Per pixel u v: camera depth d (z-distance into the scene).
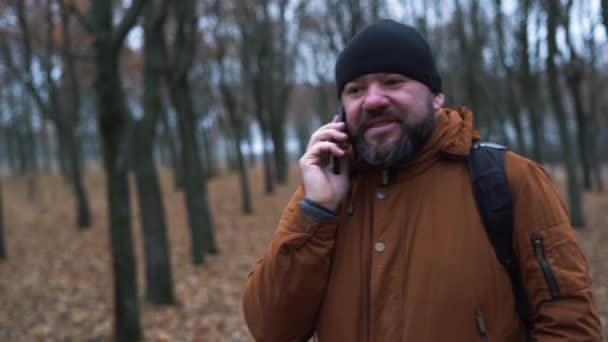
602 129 32.75
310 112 35.66
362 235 1.46
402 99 1.39
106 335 5.50
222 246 11.23
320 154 1.49
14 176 29.08
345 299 1.41
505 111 15.62
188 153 9.95
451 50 15.71
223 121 25.38
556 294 1.24
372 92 1.41
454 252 1.30
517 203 1.31
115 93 4.78
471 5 12.88
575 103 14.37
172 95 9.95
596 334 1.22
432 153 1.41
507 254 1.31
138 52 16.17
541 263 1.27
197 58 15.80
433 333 1.27
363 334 1.39
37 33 13.62
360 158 1.49
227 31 15.64
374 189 1.48
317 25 17.12
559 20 7.35
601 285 6.54
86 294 7.42
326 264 1.44
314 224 1.42
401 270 1.36
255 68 17.00
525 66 10.65
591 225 11.70
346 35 10.69
